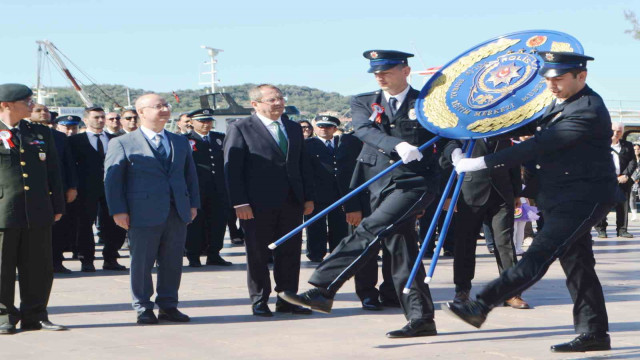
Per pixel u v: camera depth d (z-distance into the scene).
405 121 5.60
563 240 4.87
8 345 5.46
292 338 5.62
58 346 5.41
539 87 5.29
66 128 11.23
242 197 6.54
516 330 5.82
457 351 5.09
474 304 4.90
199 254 10.15
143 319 6.21
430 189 5.57
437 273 9.17
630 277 8.77
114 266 9.80
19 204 5.88
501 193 6.80
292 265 6.73
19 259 6.01
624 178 14.04
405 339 5.54
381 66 5.60
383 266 6.98
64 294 7.71
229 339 5.61
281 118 6.84
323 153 10.80
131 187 6.35
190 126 11.45
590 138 4.82
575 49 5.28
